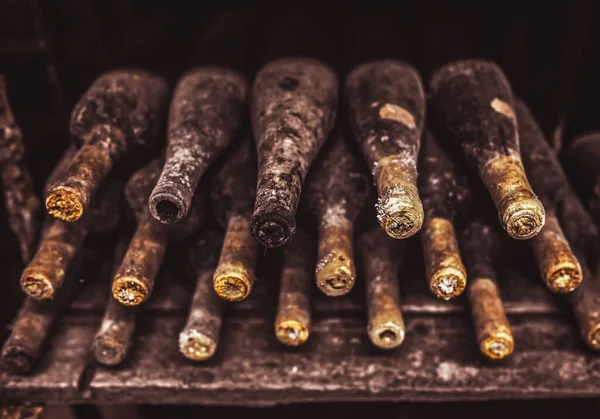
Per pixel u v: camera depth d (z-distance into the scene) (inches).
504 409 47.6
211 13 49.4
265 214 31.4
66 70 46.1
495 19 47.4
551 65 46.2
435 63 44.8
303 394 37.4
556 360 37.9
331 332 38.8
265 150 36.0
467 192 38.5
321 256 35.7
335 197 37.9
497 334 36.1
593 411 45.9
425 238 36.8
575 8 44.9
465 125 39.1
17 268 46.2
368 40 46.1
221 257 36.1
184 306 39.7
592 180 41.5
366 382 37.4
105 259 41.4
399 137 37.5
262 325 39.1
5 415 38.4
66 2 45.3
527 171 39.1
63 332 39.5
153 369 37.9
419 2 48.6
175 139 38.8
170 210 33.2
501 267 39.4
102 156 36.9
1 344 45.8
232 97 40.9
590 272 39.5
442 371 37.6
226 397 37.6
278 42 45.8
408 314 39.3
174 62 45.4
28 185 45.5
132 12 48.8
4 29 44.1
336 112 40.5
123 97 39.6
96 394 37.8
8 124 44.5
